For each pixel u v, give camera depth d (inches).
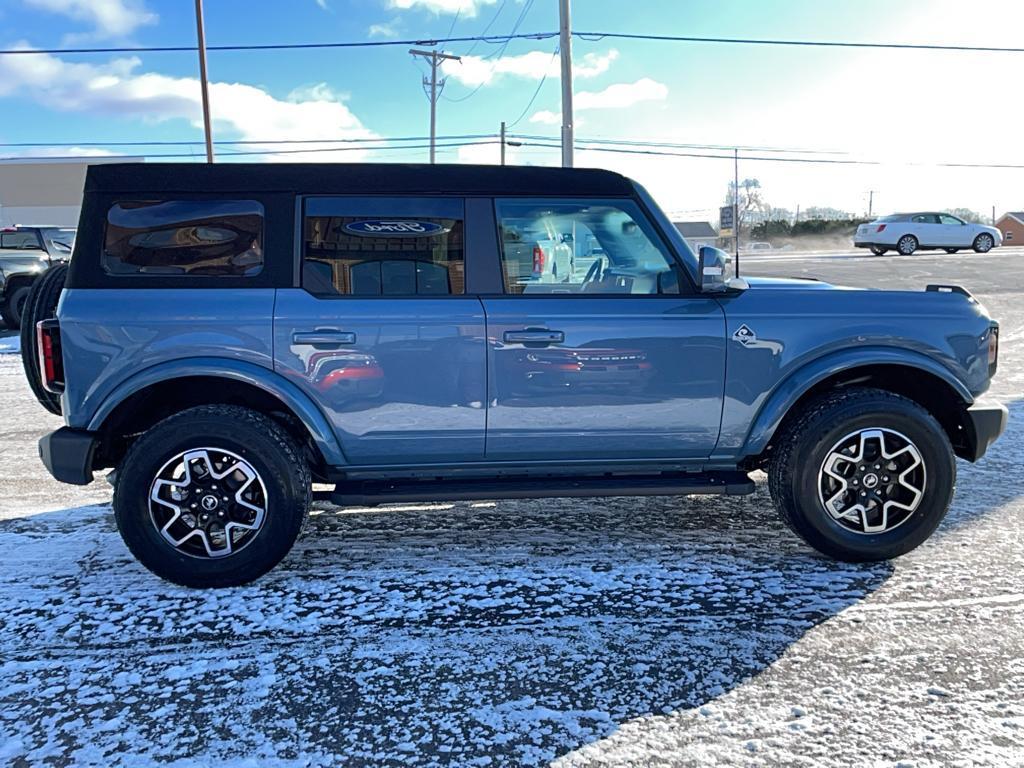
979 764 91.2
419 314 138.8
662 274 146.9
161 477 136.0
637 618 128.4
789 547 157.9
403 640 122.1
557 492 144.6
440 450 144.0
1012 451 225.0
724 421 146.6
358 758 94.0
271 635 124.1
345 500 140.8
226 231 138.3
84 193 136.6
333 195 140.3
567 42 768.3
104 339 133.1
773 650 117.7
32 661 116.5
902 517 146.4
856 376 157.2
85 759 93.9
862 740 96.0
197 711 103.7
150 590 140.5
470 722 100.9
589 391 142.6
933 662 113.7
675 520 174.9
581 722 100.7
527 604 134.0
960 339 148.3
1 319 561.9
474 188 143.3
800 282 173.3
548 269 144.7
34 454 239.5
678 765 91.9
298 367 137.3
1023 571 143.4
